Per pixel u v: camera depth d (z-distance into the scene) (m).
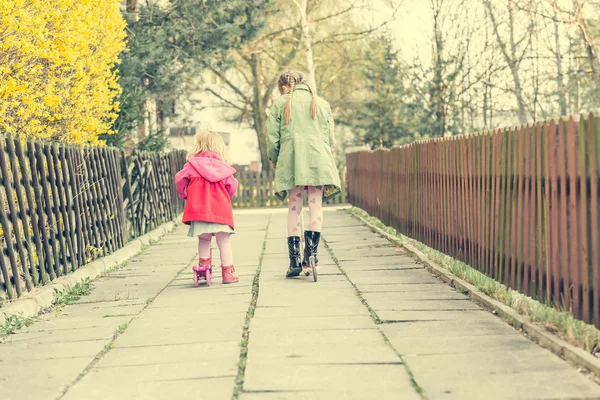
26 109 8.59
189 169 8.23
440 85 25.27
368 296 7.07
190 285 8.29
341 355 4.90
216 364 4.78
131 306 7.12
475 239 7.88
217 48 21.23
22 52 8.12
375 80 34.91
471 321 5.87
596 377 4.25
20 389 4.48
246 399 4.05
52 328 6.29
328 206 26.86
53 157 8.65
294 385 4.27
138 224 13.55
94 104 10.99
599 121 4.78
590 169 4.89
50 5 8.80
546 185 5.69
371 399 3.98
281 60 38.66
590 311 4.98
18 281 7.09
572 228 5.19
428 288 7.48
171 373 4.62
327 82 40.22
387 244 11.57
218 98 39.56
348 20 37.12
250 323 5.96
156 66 20.12
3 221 6.93
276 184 8.16
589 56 18.48
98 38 11.34
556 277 5.52
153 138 17.86
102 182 10.74
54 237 8.32
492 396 3.98
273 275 8.64
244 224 17.05
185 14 20.78
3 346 5.70
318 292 7.34
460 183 8.52
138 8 20.88
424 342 5.21
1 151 7.06
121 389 4.35
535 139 6.04
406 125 34.44
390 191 13.73
